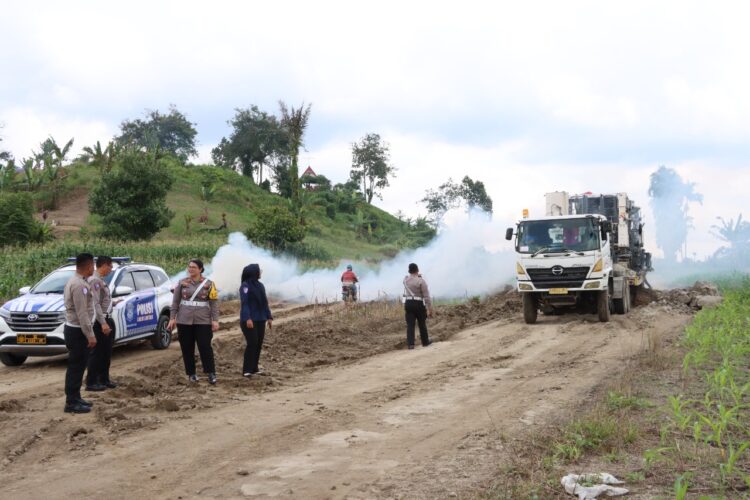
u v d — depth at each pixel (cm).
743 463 602
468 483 573
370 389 1038
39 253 2955
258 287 1154
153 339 1466
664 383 980
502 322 2016
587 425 717
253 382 1088
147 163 5197
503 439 705
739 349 1162
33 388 1059
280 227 4953
